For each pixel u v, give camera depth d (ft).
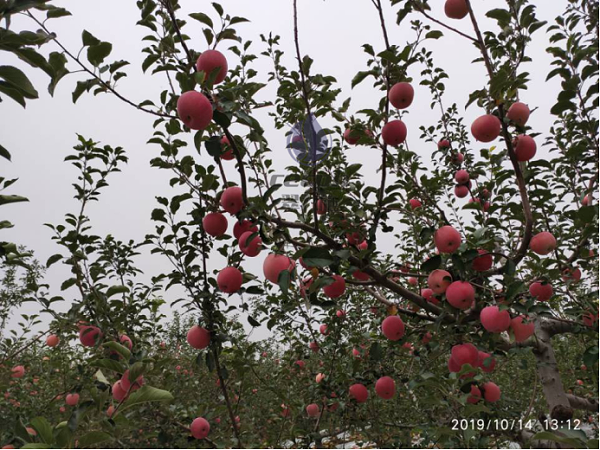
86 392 13.80
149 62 7.39
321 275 8.25
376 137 8.74
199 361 10.84
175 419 12.92
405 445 14.92
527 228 8.94
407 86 8.12
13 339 18.71
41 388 19.30
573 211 10.18
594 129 9.61
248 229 8.75
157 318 16.05
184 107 6.05
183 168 9.96
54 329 14.61
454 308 9.12
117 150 13.79
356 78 8.50
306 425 15.66
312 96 8.83
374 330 15.38
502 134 8.96
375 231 8.67
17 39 4.48
